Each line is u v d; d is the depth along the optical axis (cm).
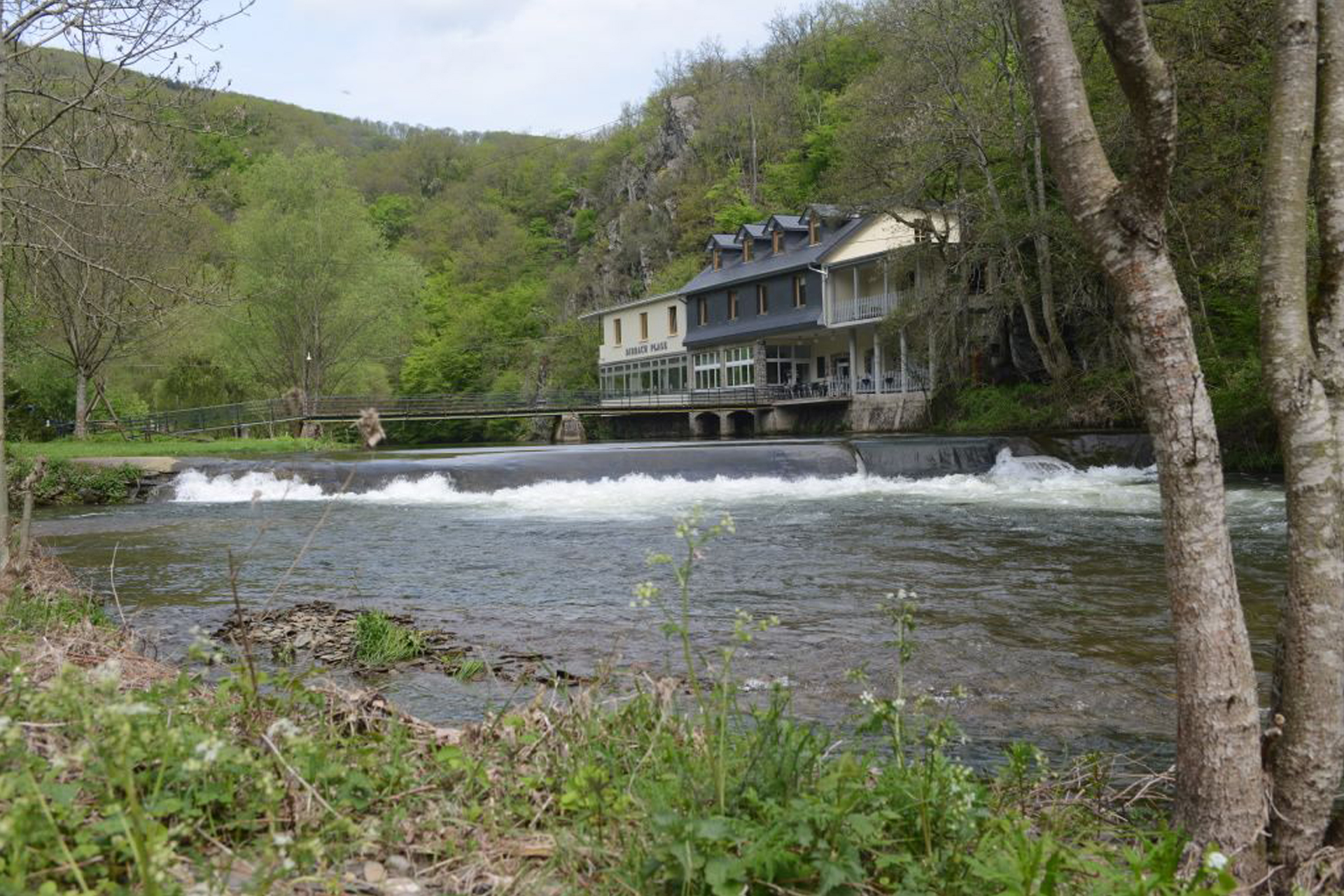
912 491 1950
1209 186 2248
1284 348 341
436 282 8012
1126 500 1708
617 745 349
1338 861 333
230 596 924
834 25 8288
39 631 560
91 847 220
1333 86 360
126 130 933
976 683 633
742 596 916
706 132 8219
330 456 2405
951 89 3275
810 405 4419
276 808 260
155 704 310
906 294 3512
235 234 4169
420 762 339
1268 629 774
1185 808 327
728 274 5006
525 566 1096
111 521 1608
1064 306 3031
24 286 2309
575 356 6469
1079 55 2462
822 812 259
